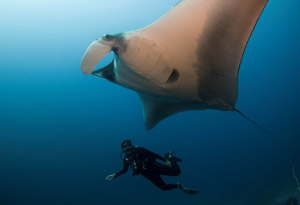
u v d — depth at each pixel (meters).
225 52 2.12
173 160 4.14
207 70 2.34
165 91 2.61
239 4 1.84
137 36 2.06
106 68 2.75
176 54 2.23
